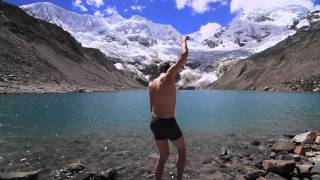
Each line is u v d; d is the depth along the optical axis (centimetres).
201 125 2327
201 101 5600
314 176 1064
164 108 779
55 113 2912
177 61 768
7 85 5716
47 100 4372
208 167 1205
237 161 1296
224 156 1351
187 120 2623
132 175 1101
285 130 2134
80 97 5475
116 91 9556
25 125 2133
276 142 1583
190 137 1825
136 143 1609
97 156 1334
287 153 1428
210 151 1470
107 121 2477
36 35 9562
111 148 1486
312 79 11844
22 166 1162
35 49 8431
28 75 6750
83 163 1222
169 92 777
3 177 980
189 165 1227
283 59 15212
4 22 8688
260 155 1408
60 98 4928
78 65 10462
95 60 13362
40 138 1689
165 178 1070
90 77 10144
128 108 3734
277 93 9825
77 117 2677
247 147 1557
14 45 7500
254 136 1883
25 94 5416
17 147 1453
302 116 2997
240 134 1948
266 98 6656
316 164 1159
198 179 1066
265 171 1130
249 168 1177
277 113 3291
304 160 1302
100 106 3900
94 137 1766
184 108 3938
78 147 1491
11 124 2164
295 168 1138
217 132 2016
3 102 3800
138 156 1345
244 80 16162
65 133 1870
